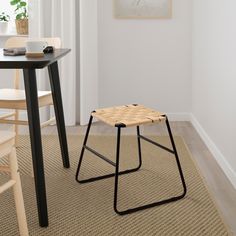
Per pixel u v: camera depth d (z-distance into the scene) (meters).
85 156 2.74
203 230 1.73
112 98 3.86
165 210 1.93
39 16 3.53
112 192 2.14
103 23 3.72
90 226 1.77
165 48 3.77
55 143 3.06
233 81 2.28
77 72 3.72
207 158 2.74
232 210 1.94
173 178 2.34
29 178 2.32
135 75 3.82
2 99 2.29
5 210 1.91
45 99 2.36
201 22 3.28
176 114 3.87
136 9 3.69
